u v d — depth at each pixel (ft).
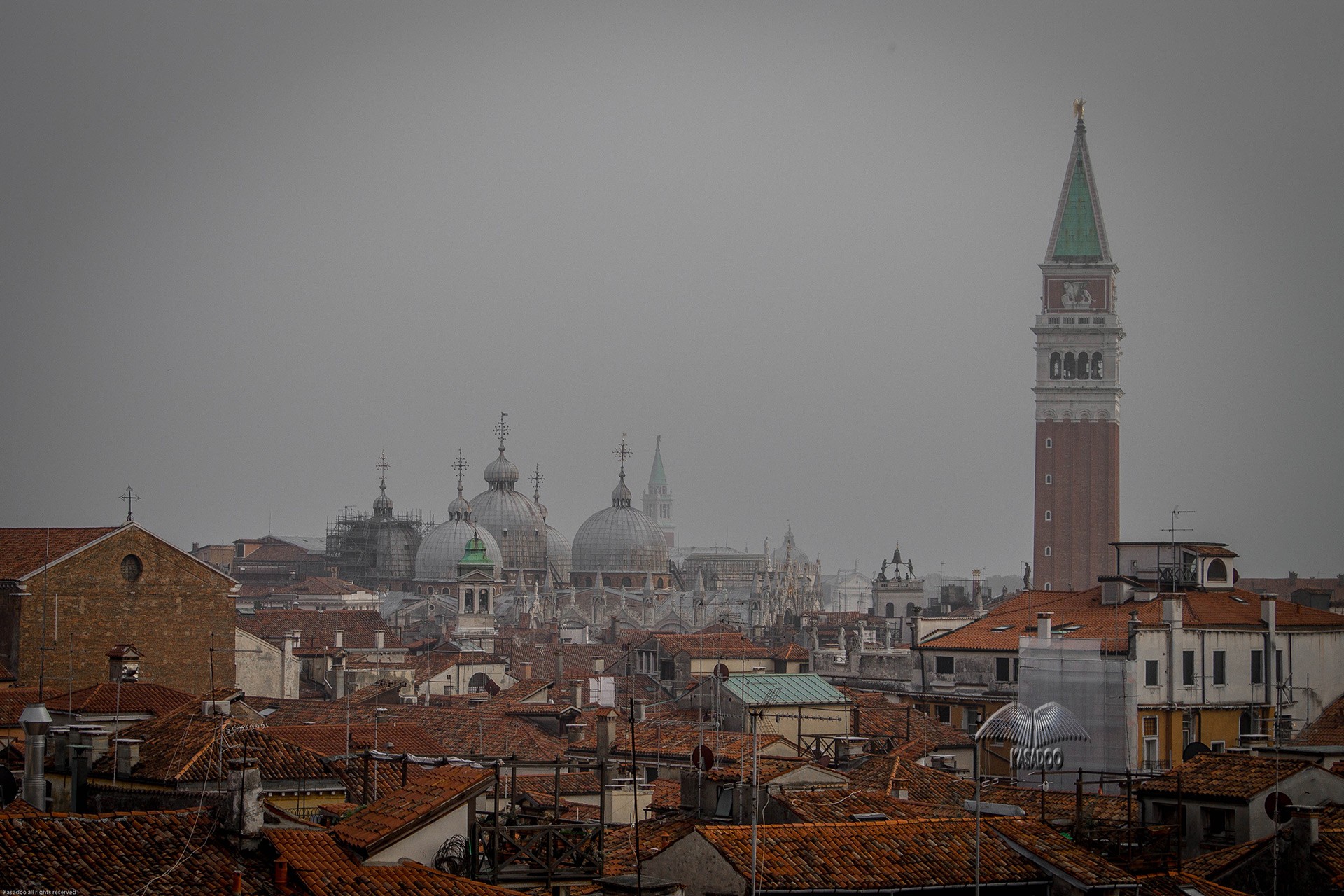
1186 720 446.19
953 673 520.83
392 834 205.36
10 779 259.39
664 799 321.52
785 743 394.52
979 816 226.38
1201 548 515.50
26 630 477.36
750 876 213.46
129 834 194.29
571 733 453.17
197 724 267.39
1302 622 485.97
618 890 211.41
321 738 332.60
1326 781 279.49
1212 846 271.69
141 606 497.05
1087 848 240.32
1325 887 241.76
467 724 449.06
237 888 188.85
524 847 216.54
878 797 283.38
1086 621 490.49
